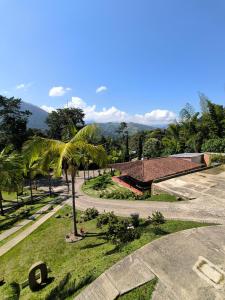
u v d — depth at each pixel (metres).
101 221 17.81
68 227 19.33
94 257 11.56
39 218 23.45
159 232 12.34
